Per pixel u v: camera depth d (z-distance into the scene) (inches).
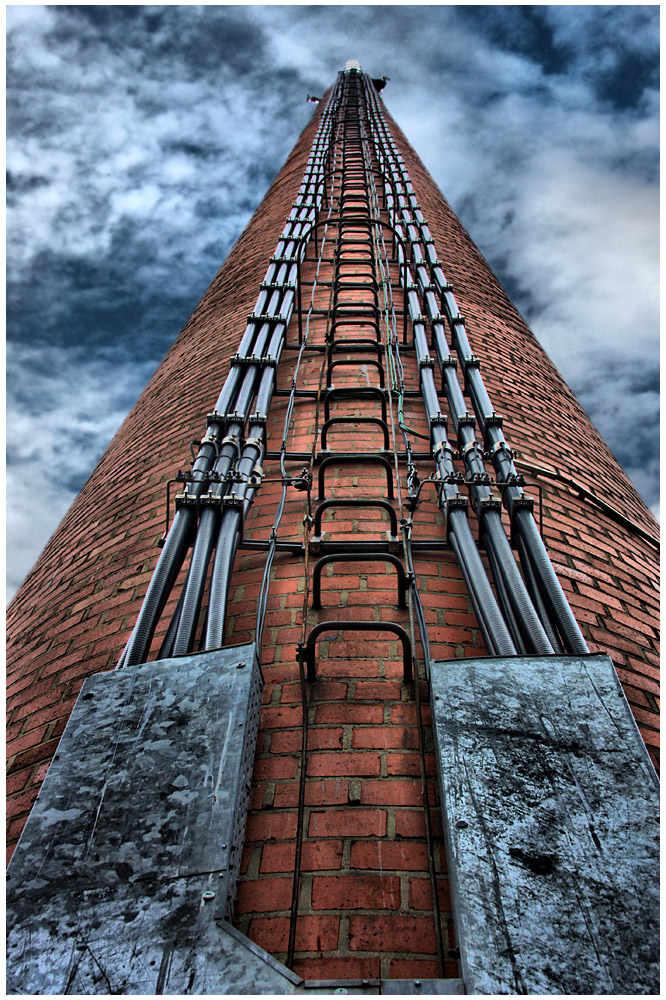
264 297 204.7
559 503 165.2
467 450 138.0
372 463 153.5
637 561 162.6
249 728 87.0
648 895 66.6
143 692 87.0
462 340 181.5
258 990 62.7
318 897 79.8
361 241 274.4
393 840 84.7
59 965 65.2
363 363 179.3
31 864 72.4
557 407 232.7
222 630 100.4
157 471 181.5
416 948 75.3
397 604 116.5
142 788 77.6
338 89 671.8
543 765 76.4
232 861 73.7
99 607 141.2
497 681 84.4
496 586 115.0
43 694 127.2
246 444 141.2
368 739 95.5
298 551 128.6
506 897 66.9
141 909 68.4
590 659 86.2
